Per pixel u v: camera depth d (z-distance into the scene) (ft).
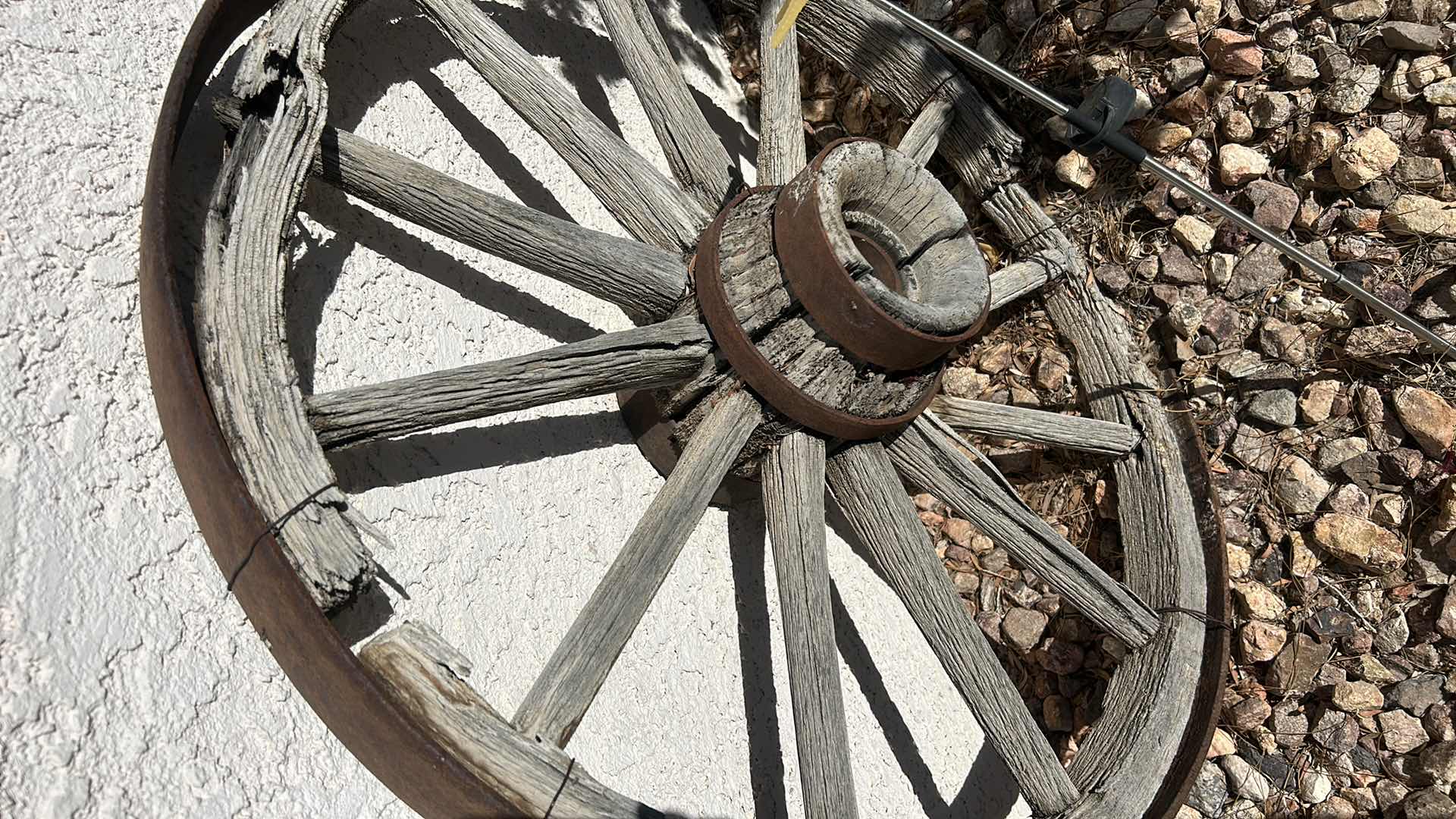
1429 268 3.95
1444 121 3.95
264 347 2.56
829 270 2.95
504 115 3.94
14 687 2.14
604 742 3.18
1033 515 3.71
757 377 3.16
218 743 2.42
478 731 2.43
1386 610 3.92
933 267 3.34
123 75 2.86
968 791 4.17
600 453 3.68
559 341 3.78
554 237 3.22
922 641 4.47
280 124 2.78
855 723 3.94
